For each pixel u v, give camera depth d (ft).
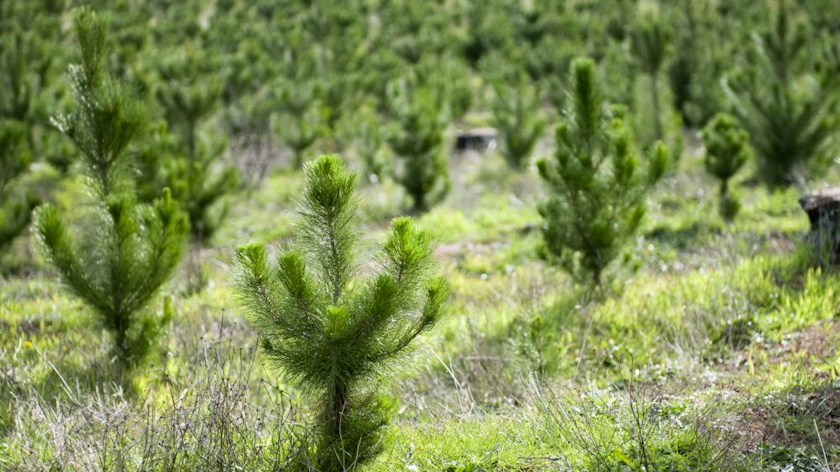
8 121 34.88
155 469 13.78
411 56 80.48
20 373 19.10
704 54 58.49
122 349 19.92
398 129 41.98
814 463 13.96
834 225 25.23
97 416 15.14
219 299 26.99
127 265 19.51
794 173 37.06
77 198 38.65
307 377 13.55
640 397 16.84
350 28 82.02
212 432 14.37
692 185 40.68
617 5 82.64
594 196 24.20
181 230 20.77
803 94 37.63
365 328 13.19
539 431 15.56
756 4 82.89
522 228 36.52
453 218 39.40
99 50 20.38
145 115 21.22
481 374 19.56
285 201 44.86
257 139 52.75
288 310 13.25
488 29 84.33
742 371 18.51
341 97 59.62
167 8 96.22
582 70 24.53
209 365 17.66
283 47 73.67
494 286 27.53
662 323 21.62
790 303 21.77
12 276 31.53
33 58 52.65
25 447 14.58
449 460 14.85
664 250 30.58
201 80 44.52
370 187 45.70
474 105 71.56
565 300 23.91
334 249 13.69
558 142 24.94
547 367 18.70
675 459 14.05
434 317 13.50
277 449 13.99
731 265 24.81
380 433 14.20
